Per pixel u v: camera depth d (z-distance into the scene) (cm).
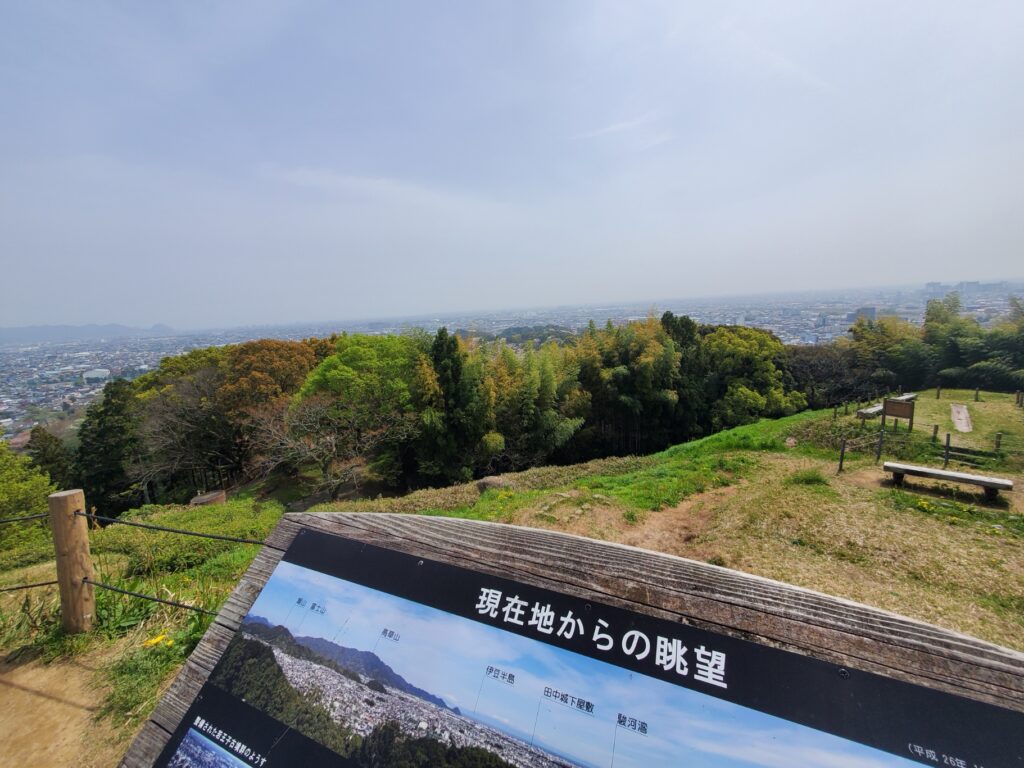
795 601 130
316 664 163
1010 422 1241
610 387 1977
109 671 316
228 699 167
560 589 151
